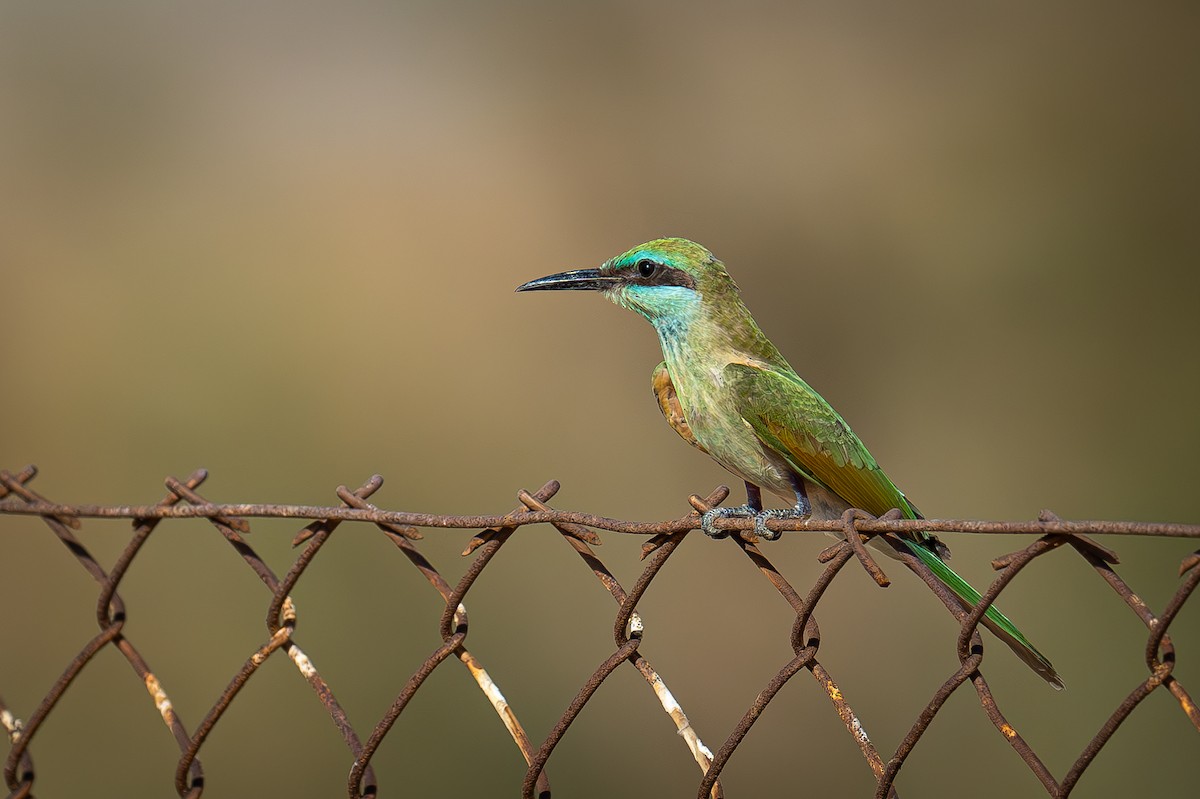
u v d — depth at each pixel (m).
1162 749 11.48
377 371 16.00
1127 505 15.46
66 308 15.90
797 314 17.66
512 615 12.99
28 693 11.66
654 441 15.54
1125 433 15.98
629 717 12.67
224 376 15.49
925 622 13.10
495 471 15.39
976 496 15.76
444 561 13.41
